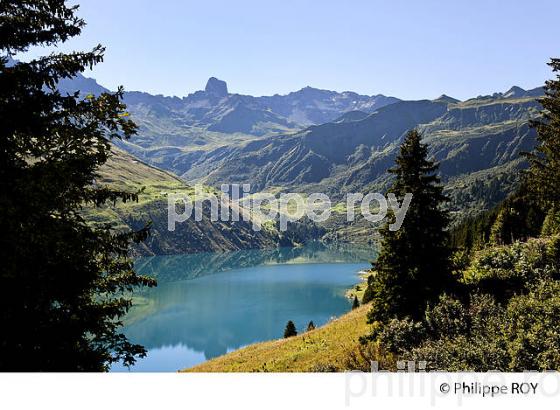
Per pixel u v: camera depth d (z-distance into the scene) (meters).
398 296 24.12
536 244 28.77
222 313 107.62
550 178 31.70
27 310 9.19
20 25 10.06
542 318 14.77
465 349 14.62
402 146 25.39
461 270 27.33
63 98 10.32
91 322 10.30
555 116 31.84
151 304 118.31
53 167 9.40
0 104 9.45
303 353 30.41
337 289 139.88
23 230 8.64
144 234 11.36
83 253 10.02
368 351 21.00
